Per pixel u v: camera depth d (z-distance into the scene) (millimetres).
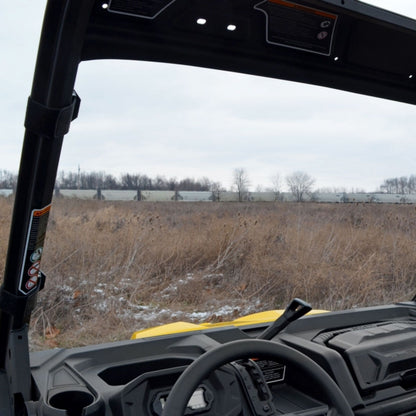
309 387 1726
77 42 1188
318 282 6469
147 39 1533
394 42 1725
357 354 1909
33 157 1313
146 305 6133
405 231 9227
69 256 6371
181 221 10898
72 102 1291
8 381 1481
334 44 1708
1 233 6605
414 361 1951
